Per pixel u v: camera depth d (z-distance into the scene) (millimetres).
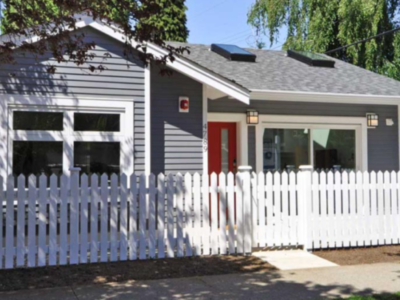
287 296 5449
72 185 6648
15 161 7934
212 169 10594
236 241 7551
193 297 5379
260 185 7789
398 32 18531
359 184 8195
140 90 8719
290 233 7938
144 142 8711
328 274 6484
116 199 6867
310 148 11367
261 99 10500
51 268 6496
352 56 18844
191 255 7301
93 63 8422
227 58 12625
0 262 6348
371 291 5676
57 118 8242
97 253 6812
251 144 10797
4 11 6250
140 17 5805
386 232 8320
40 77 8133
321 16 19328
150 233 7062
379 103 11484
